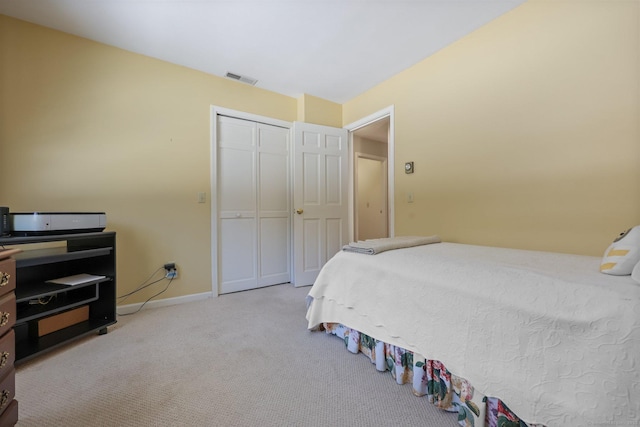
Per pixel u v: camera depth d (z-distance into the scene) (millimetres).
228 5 1769
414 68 2545
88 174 2082
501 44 1901
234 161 2869
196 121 2602
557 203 1660
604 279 906
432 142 2395
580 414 738
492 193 1980
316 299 1793
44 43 1934
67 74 2010
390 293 1365
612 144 1452
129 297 2256
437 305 1150
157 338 1773
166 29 2006
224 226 2801
